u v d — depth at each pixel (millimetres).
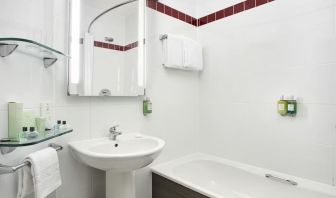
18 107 882
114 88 1473
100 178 1432
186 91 2055
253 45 1728
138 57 1622
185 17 2043
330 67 1336
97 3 1396
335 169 1321
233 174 1790
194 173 1932
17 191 936
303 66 1452
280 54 1568
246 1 1771
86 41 1328
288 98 1523
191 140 2109
